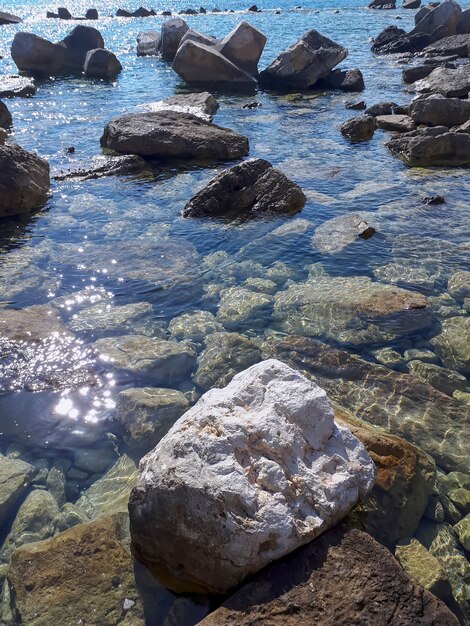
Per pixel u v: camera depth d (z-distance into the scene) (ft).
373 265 11.08
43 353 8.43
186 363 8.34
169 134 17.93
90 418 7.32
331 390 7.77
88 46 34.60
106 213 13.78
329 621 4.40
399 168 16.81
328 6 77.51
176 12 74.74
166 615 4.87
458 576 5.35
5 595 5.16
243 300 9.94
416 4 66.23
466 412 7.35
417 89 26.50
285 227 12.85
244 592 4.61
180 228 12.94
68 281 10.59
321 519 5.05
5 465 6.54
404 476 6.04
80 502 6.19
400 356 8.50
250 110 24.57
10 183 13.39
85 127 21.58
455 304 9.73
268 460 5.22
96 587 5.10
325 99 26.63
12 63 36.19
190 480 4.89
